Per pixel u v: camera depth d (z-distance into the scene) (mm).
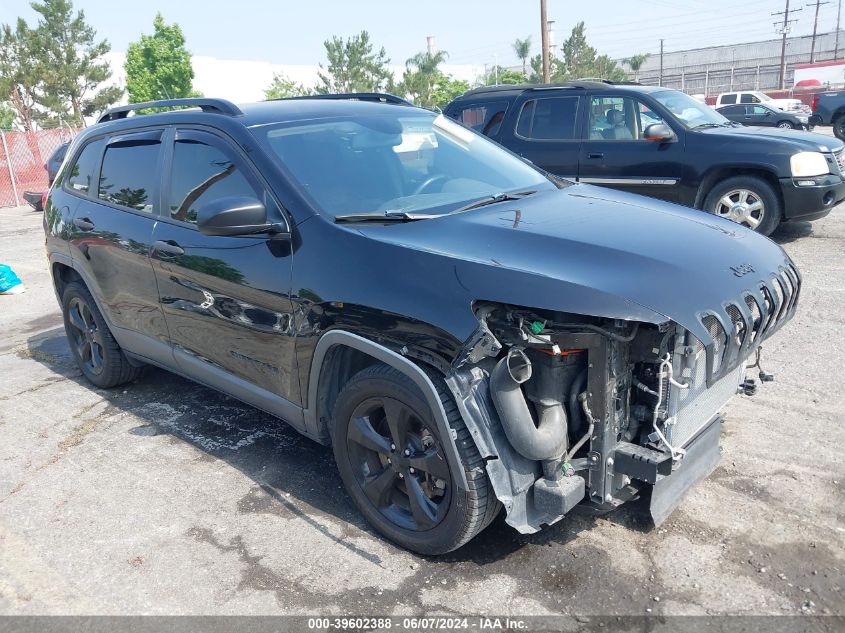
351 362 3246
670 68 78812
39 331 6867
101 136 4781
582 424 2764
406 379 2834
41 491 3791
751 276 2812
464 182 3781
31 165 19391
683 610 2637
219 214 3084
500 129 9484
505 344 2619
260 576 2996
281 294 3227
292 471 3850
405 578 2928
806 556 2875
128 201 4332
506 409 2574
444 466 2799
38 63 32406
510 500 2666
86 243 4586
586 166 8906
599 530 3125
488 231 2973
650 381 2682
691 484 2996
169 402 4875
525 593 2783
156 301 4102
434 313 2668
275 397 3521
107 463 4055
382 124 4008
